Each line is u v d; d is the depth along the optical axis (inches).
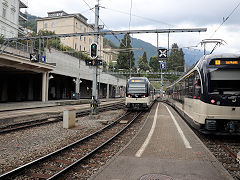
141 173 182.9
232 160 229.3
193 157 226.5
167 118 565.9
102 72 1760.6
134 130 415.8
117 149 277.3
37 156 242.7
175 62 2768.2
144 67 2955.2
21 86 1285.7
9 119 489.4
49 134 363.6
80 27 2174.0
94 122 508.4
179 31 556.4
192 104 381.7
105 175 178.7
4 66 792.9
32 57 767.1
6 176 177.6
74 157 241.6
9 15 1298.0
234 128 304.7
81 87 1852.9
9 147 279.6
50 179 171.6
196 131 404.5
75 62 1355.8
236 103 303.0
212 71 318.3
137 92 761.6
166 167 196.9
